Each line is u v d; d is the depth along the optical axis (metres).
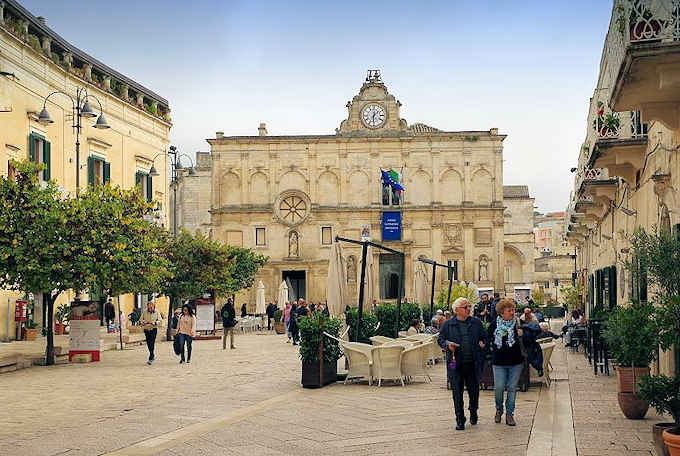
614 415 13.27
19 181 24.30
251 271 57.59
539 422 12.59
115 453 10.43
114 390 17.61
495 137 68.25
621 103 13.58
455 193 68.44
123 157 43.41
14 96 32.59
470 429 11.98
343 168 68.94
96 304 26.16
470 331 12.24
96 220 24.22
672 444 8.46
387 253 68.56
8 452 10.54
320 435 11.63
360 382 18.66
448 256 68.25
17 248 23.02
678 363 13.41
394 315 27.12
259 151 69.31
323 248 68.69
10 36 32.06
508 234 84.75
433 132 69.31
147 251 25.62
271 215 69.06
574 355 27.11
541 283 90.56
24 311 33.06
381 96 69.56
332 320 19.00
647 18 11.51
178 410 14.31
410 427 12.22
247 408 14.47
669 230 15.16
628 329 12.91
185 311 25.30
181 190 84.94
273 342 37.66
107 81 41.91
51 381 19.67
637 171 19.34
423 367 18.61
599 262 32.06
